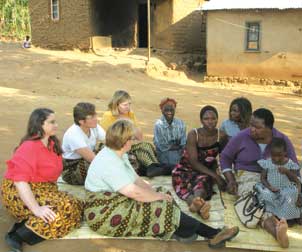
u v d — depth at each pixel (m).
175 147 6.32
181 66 20.91
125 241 4.29
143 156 6.00
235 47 18.95
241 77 19.05
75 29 22.70
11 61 19.39
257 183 4.82
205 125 5.23
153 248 4.19
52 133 4.33
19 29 34.81
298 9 17.42
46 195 4.32
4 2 34.50
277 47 18.16
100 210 4.23
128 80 17.86
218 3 19.11
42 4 23.61
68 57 20.81
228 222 4.62
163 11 22.30
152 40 22.97
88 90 15.54
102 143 5.79
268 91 17.77
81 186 5.69
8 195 4.31
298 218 4.61
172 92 16.06
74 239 4.30
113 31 24.12
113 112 6.11
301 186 4.77
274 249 4.14
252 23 18.47
